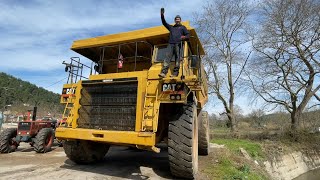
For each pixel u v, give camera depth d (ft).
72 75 20.89
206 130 28.60
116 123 17.93
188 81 16.46
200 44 21.95
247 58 76.38
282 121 73.56
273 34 64.69
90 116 18.94
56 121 37.04
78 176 17.97
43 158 26.05
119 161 24.62
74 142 20.72
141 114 16.93
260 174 28.55
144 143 15.69
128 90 18.10
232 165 25.68
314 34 63.10
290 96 67.92
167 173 19.72
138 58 22.26
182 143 16.62
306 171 59.11
